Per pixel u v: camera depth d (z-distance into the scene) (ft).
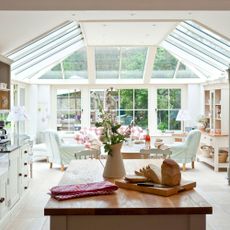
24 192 18.90
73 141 33.96
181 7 14.58
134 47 30.09
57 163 27.61
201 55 29.25
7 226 15.08
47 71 33.45
